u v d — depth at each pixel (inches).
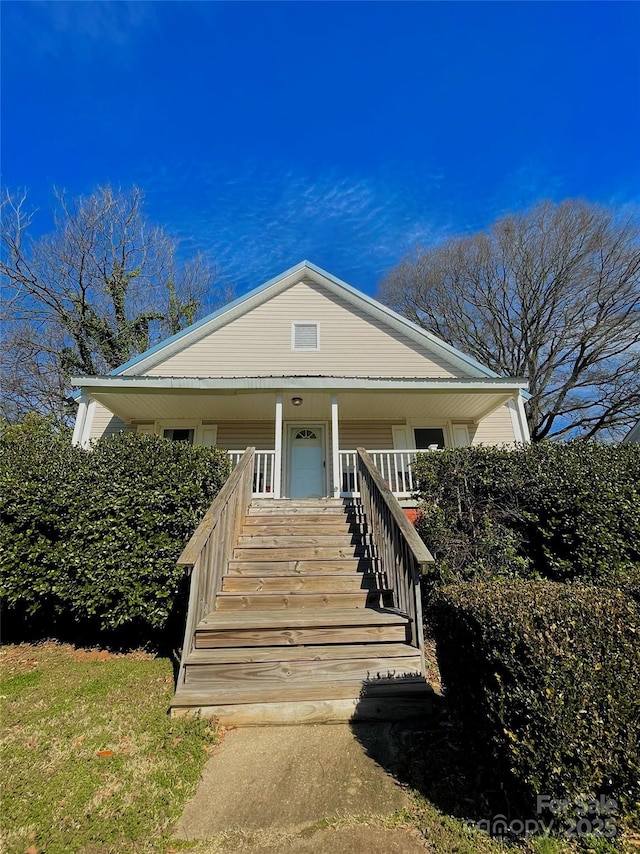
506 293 816.9
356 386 326.3
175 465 192.4
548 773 71.2
